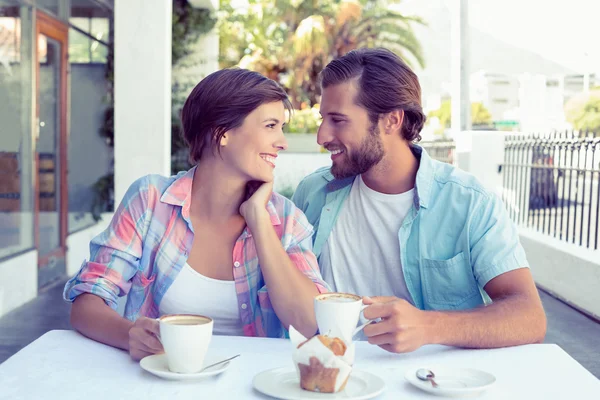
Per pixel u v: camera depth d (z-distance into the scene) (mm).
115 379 1441
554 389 1410
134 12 5770
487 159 7652
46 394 1353
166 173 5938
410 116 2211
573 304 5836
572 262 5879
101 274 1907
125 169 5836
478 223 2127
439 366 1477
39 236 6176
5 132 5449
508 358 1616
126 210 2006
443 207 2189
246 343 1705
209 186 1993
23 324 5082
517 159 7410
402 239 2215
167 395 1352
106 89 7449
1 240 5375
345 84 2162
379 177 2246
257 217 1932
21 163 5777
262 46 17969
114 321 1702
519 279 2033
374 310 1591
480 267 2094
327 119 2221
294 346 1401
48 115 6367
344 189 2369
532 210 7262
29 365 1523
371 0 19297
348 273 2332
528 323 1739
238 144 1932
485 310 1742
